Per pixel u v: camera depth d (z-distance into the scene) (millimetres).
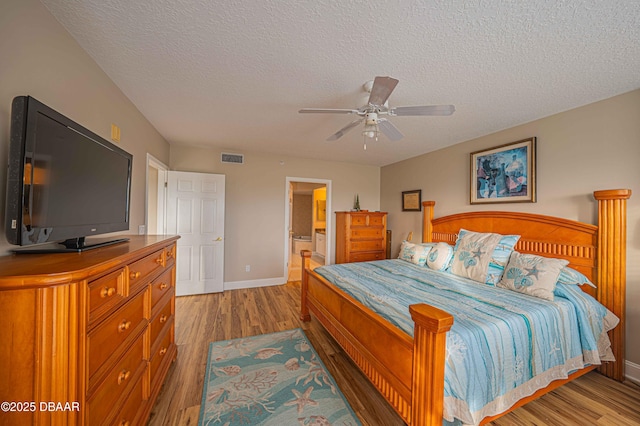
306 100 2254
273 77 1882
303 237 8102
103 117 1817
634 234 1938
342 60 1656
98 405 928
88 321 851
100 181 1393
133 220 2393
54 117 1035
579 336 1745
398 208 4703
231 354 2252
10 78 1037
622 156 2016
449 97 2135
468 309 1655
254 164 4301
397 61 1652
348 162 4969
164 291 1813
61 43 1355
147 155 2752
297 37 1445
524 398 1444
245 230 4262
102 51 1594
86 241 1501
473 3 1174
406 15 1258
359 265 3080
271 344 2438
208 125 2932
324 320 2428
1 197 1004
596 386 1874
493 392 1310
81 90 1549
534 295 1905
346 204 5008
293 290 4160
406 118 2582
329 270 2799
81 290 800
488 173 3049
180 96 2203
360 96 2164
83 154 1238
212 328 2773
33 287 713
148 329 1444
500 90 2010
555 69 1715
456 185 3514
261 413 1582
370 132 1956
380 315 1650
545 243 2412
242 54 1616
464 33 1381
